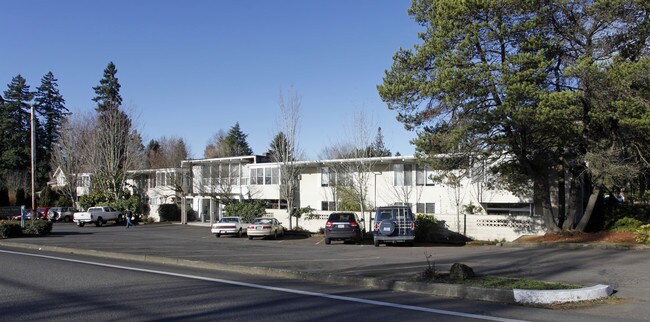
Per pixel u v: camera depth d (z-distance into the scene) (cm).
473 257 1667
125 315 784
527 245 2044
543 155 2227
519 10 1880
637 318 784
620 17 1866
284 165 3578
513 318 776
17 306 855
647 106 1734
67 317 771
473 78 1895
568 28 1962
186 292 998
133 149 5094
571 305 884
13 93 7431
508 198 2884
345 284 1136
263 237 3036
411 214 2331
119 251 1842
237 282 1147
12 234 2684
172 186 4775
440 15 2028
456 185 2588
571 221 2236
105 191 4975
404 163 3400
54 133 7562
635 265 1371
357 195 3391
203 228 4050
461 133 2033
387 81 2197
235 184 4400
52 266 1433
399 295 987
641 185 2342
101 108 6250
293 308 844
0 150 7231
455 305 882
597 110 1845
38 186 7088
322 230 3347
